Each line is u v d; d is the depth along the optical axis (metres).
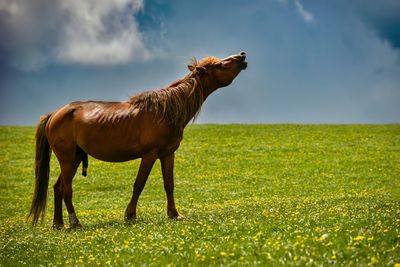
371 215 13.95
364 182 35.25
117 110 16.94
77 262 11.81
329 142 49.28
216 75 17.11
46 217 25.81
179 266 10.38
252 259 10.25
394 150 45.56
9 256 13.38
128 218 17.17
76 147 17.47
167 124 16.64
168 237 12.91
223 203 27.86
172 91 16.80
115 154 16.94
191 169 40.69
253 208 19.50
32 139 53.06
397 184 34.28
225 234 12.80
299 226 13.00
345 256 9.95
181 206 27.66
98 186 36.50
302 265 9.56
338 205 18.69
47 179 17.86
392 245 10.57
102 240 13.80
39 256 13.05
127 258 11.41
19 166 43.12
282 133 54.06
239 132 54.81
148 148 16.70
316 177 37.16
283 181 36.22
